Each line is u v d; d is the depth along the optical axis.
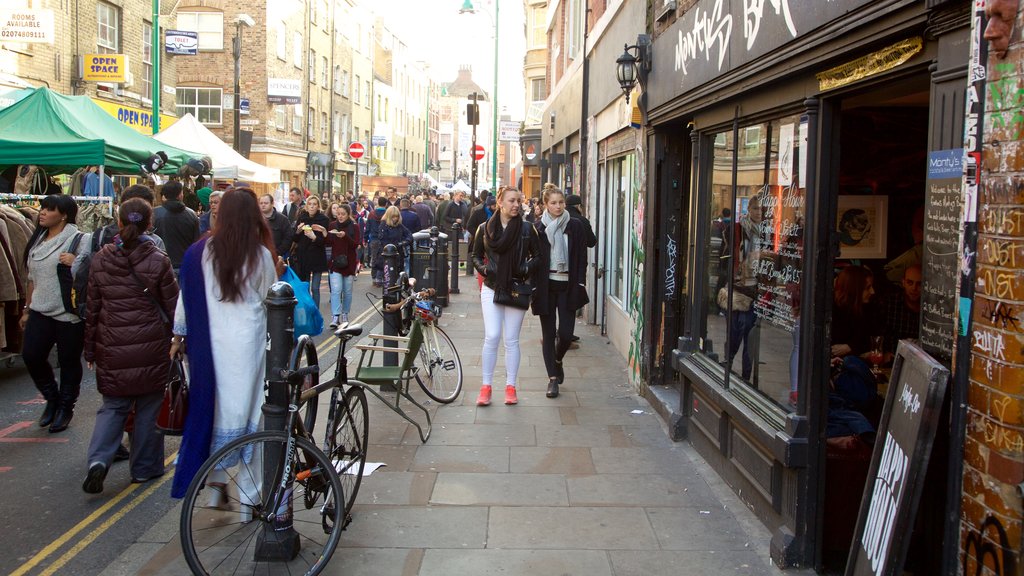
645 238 7.81
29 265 6.61
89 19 19.05
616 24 10.38
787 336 4.54
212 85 32.69
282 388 4.11
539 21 30.72
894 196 5.21
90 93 19.03
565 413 7.44
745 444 5.08
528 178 32.16
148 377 5.39
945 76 2.91
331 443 4.61
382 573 4.21
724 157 5.86
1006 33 2.48
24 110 11.30
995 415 2.55
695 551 4.49
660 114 7.17
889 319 5.16
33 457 6.18
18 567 4.38
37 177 12.61
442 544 4.57
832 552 4.41
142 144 12.70
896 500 2.90
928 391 2.74
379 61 59.88
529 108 30.39
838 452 4.34
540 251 7.71
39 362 6.73
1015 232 2.47
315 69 40.28
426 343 7.84
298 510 4.53
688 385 6.48
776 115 4.75
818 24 3.84
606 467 5.91
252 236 4.33
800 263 4.35
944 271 2.94
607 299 11.95
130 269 5.32
